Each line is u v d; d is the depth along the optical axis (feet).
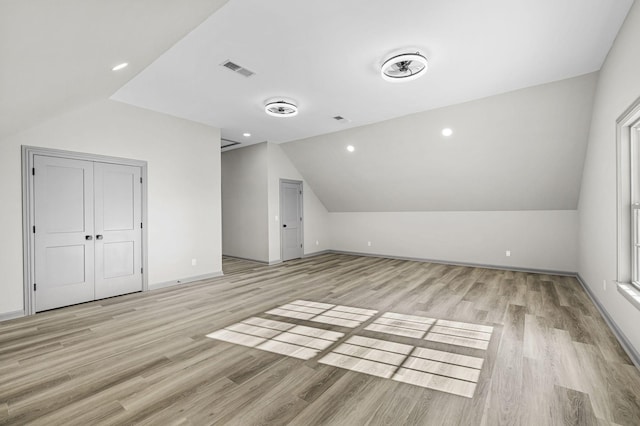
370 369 7.71
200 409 6.19
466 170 18.71
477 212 21.43
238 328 10.46
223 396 6.62
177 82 12.30
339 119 17.35
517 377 7.23
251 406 6.28
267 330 10.27
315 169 24.54
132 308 12.71
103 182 14.17
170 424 5.74
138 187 15.34
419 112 16.16
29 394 6.72
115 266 14.53
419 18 8.29
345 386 6.97
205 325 10.78
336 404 6.31
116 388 6.94
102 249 14.12
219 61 10.57
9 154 11.70
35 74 7.25
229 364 8.01
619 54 8.98
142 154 15.46
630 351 8.11
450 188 20.53
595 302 12.60
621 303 9.05
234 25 8.50
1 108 8.33
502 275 18.67
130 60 9.26
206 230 18.31
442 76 11.89
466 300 13.55
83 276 13.55
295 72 11.46
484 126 15.64
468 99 14.38
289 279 17.90
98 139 13.94
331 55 10.22
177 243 16.92
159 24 7.42
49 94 9.19
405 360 8.14
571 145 14.92
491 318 11.24
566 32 9.01
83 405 6.33
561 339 9.32
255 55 10.19
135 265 15.21
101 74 9.57
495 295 14.33
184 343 9.30
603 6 7.88
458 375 7.37
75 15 5.42
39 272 12.37
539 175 17.13
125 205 14.89
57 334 10.07
